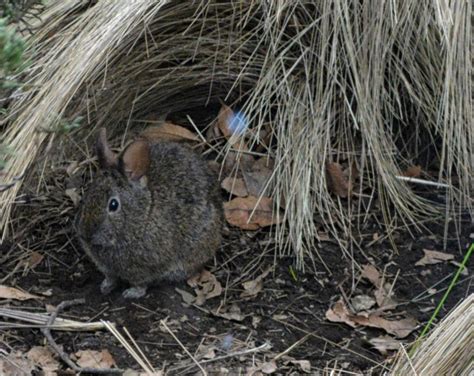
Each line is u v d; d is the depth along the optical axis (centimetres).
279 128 640
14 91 575
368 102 626
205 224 593
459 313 478
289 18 639
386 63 649
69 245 610
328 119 636
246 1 646
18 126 573
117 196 566
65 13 621
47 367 514
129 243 570
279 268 604
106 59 602
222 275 602
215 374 520
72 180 639
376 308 579
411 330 560
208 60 665
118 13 602
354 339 555
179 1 637
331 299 584
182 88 678
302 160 627
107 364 521
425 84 650
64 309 561
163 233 577
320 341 552
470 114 627
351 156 655
